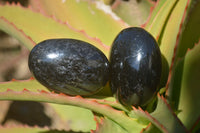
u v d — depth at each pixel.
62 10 0.47
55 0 0.48
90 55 0.34
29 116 0.64
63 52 0.34
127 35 0.34
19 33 0.41
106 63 0.34
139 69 0.33
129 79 0.34
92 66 0.34
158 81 0.34
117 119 0.35
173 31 0.36
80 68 0.34
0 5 0.44
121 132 0.36
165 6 0.37
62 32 0.42
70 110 0.48
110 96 0.36
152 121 0.33
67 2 0.48
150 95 0.34
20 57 0.68
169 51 0.36
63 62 0.34
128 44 0.34
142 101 0.34
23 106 0.66
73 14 0.47
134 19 0.50
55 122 0.61
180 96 0.37
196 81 0.37
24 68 0.67
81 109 0.48
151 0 0.51
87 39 0.41
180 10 0.36
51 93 0.34
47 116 0.63
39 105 0.65
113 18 0.46
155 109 0.35
